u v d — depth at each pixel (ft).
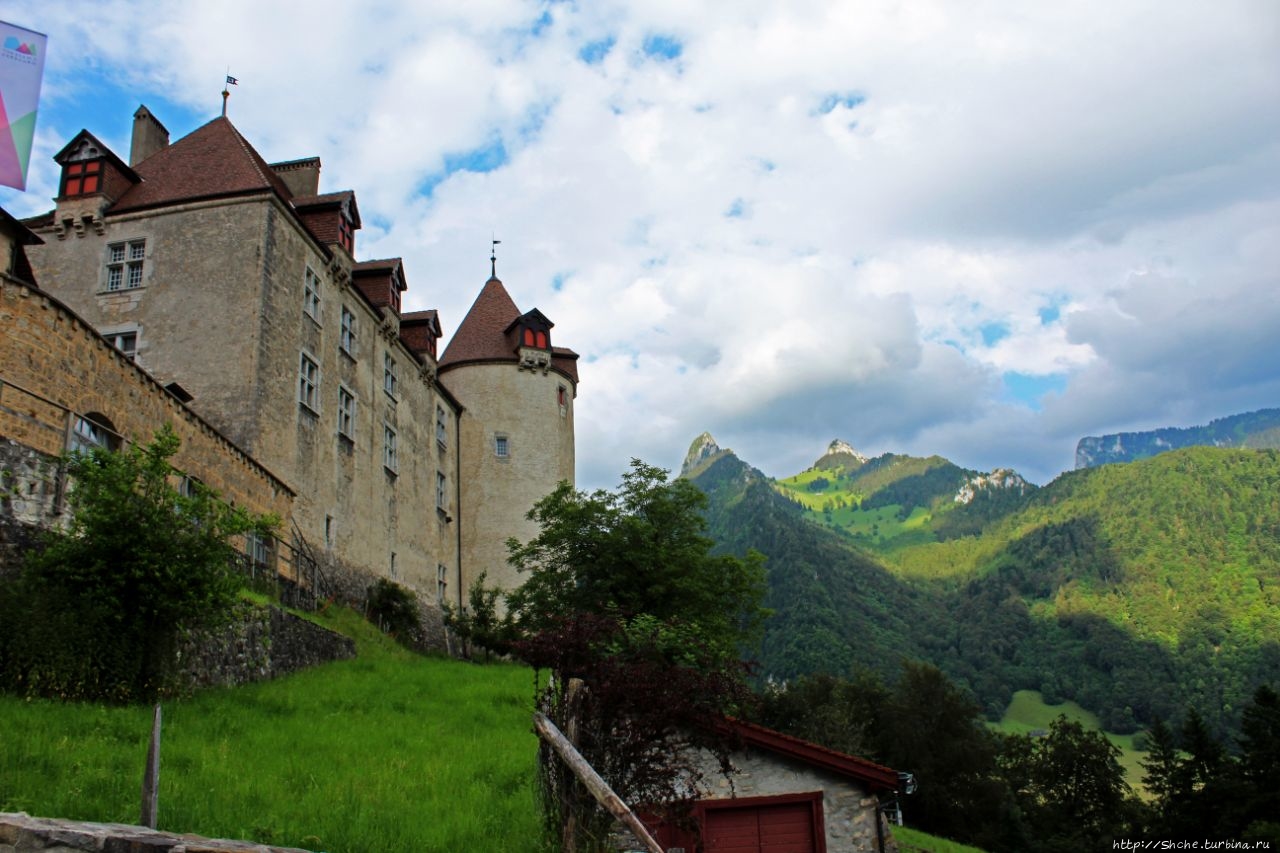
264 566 87.76
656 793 43.39
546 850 39.42
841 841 59.16
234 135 110.93
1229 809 156.35
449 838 39.11
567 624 45.85
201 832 34.06
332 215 118.73
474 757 54.65
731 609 119.34
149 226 103.76
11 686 50.03
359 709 66.03
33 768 38.34
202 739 49.44
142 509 57.98
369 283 136.87
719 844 58.59
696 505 118.93
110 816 33.91
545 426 171.42
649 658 45.47
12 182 30.60
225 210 102.99
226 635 67.82
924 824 189.57
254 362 97.55
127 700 54.70
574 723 41.93
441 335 159.22
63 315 63.00
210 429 81.61
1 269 78.89
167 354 98.89
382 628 116.06
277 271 103.55
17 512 55.52
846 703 203.31
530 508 165.58
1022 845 192.34
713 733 44.98
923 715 199.41
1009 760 222.69
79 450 60.49
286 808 39.52
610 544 112.57
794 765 60.54
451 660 121.60
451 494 159.63
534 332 175.22
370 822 39.55
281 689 69.00
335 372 116.37
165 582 56.85
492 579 161.07
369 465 124.77
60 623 52.37
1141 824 183.21
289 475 102.01
